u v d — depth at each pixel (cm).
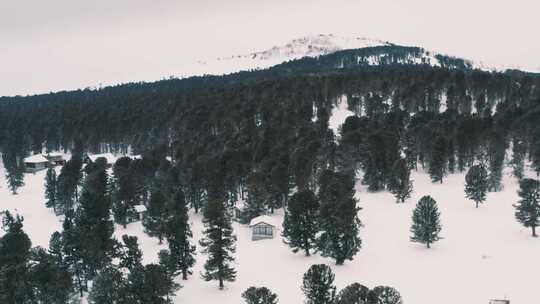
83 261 7281
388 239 9131
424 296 6569
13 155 17638
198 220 11381
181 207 10300
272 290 7000
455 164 14800
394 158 12875
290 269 7919
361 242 8362
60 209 12431
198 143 16038
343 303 4866
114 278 6041
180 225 7725
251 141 15225
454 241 8856
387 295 4903
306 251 8575
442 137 13375
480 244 8650
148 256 8906
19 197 14500
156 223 9969
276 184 11306
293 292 6875
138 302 5772
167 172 13012
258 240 9700
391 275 7394
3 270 5919
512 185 12631
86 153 19512
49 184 12656
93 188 12212
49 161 18312
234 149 13712
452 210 10800
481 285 6900
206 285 7456
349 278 7319
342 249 7919
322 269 5728
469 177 10988
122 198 11331
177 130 18875
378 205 11488
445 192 12338
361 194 12619
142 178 13012
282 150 13438
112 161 17338
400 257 8181
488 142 13762
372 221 10269
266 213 11125
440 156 13200
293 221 8519
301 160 11944
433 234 8531
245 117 18075
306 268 7919
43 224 11619
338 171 13288
